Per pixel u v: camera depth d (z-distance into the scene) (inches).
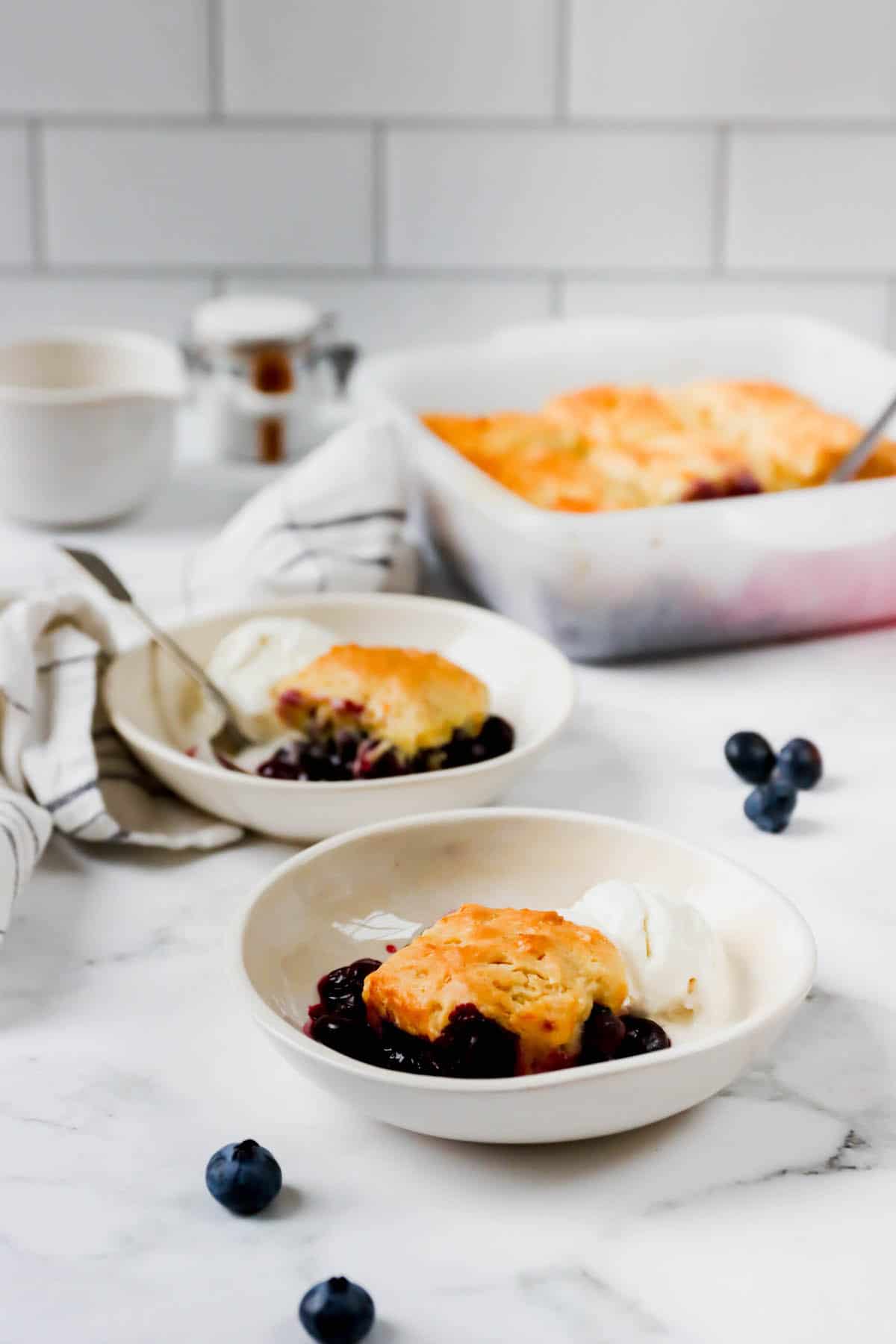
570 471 45.1
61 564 46.3
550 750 40.5
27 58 52.6
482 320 55.3
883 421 44.3
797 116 53.2
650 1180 32.3
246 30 52.5
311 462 45.1
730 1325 29.8
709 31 52.5
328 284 54.9
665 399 47.8
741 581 42.5
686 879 35.0
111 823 37.5
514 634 40.7
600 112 53.2
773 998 33.1
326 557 43.9
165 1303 30.4
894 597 43.6
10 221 54.1
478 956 32.7
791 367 50.2
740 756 39.3
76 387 49.8
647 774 39.8
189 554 46.9
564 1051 32.5
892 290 54.9
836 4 52.2
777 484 45.2
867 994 35.0
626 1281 30.9
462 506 43.4
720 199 54.1
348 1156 32.6
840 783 39.6
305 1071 32.0
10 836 35.9
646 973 33.5
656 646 43.1
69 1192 32.2
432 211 54.2
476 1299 30.5
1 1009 34.8
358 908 35.1
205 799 37.6
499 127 53.4
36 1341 29.5
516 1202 32.0
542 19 52.4
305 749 38.9
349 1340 29.1
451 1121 31.7
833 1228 31.7
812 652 43.8
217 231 54.3
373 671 38.7
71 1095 33.4
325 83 53.0
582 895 35.4
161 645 40.3
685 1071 31.6
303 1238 31.6
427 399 48.5
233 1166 31.8
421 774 37.4
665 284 54.9
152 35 52.5
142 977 35.4
